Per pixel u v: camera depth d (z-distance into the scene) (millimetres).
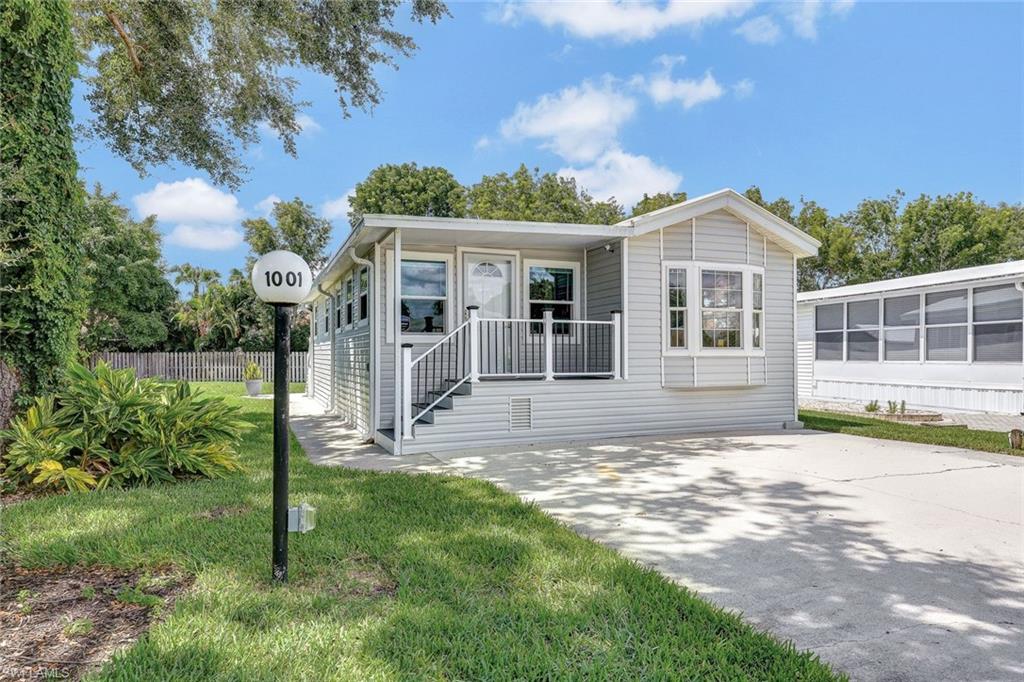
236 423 6258
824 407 14625
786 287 10328
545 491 5434
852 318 15547
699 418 9656
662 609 2797
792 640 2607
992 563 3598
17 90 5441
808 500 5109
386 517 4273
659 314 9375
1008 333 12039
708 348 9602
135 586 3021
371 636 2480
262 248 28859
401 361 8031
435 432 7957
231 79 9477
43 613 2719
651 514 4648
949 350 13125
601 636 2527
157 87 9555
